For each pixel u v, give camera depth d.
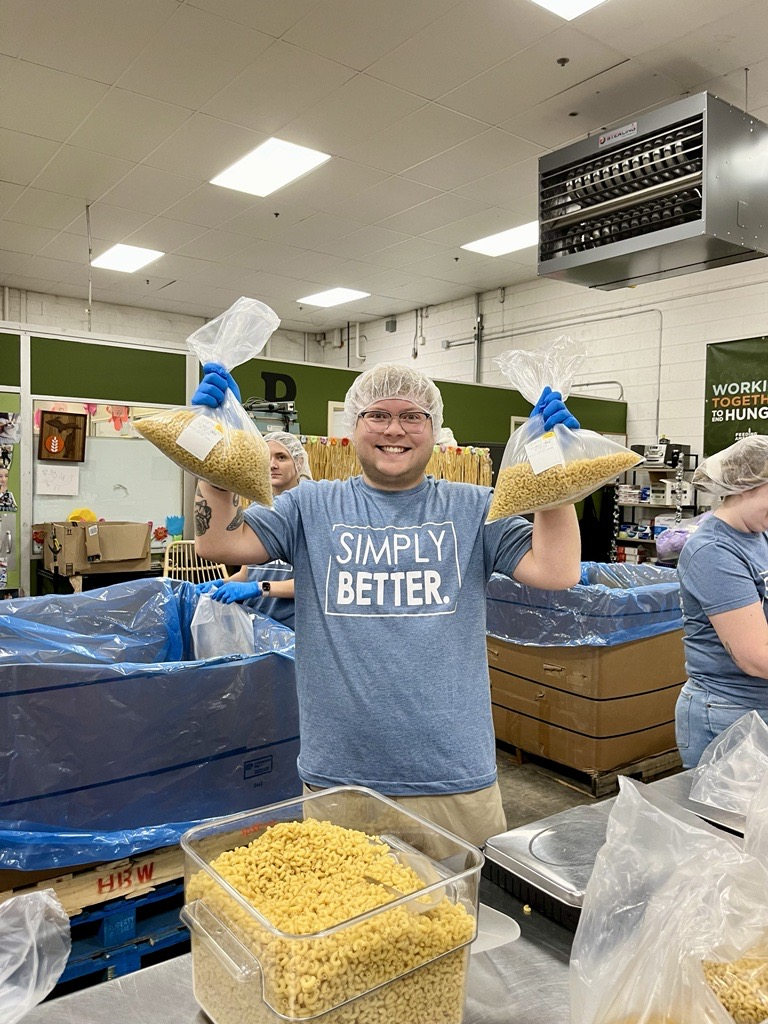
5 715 1.49
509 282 8.17
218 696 1.72
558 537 1.31
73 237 6.67
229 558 1.40
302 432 5.29
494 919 0.90
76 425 4.52
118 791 1.61
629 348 7.26
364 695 1.37
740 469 1.60
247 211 6.04
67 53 3.79
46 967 0.73
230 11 3.44
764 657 1.55
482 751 1.41
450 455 4.47
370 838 0.88
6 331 4.30
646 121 3.70
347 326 10.52
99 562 4.32
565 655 3.33
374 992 0.66
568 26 3.58
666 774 3.46
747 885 0.74
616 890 0.77
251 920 0.68
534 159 5.04
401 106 4.33
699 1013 0.66
